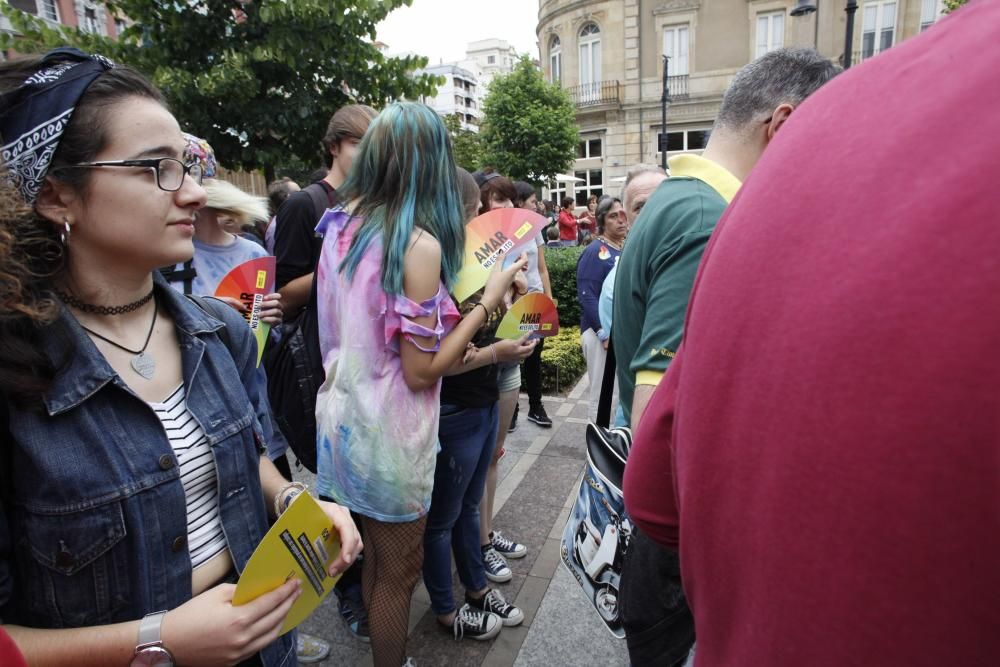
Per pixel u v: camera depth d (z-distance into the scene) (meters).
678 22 21.22
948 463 0.38
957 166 0.41
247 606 0.96
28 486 0.88
